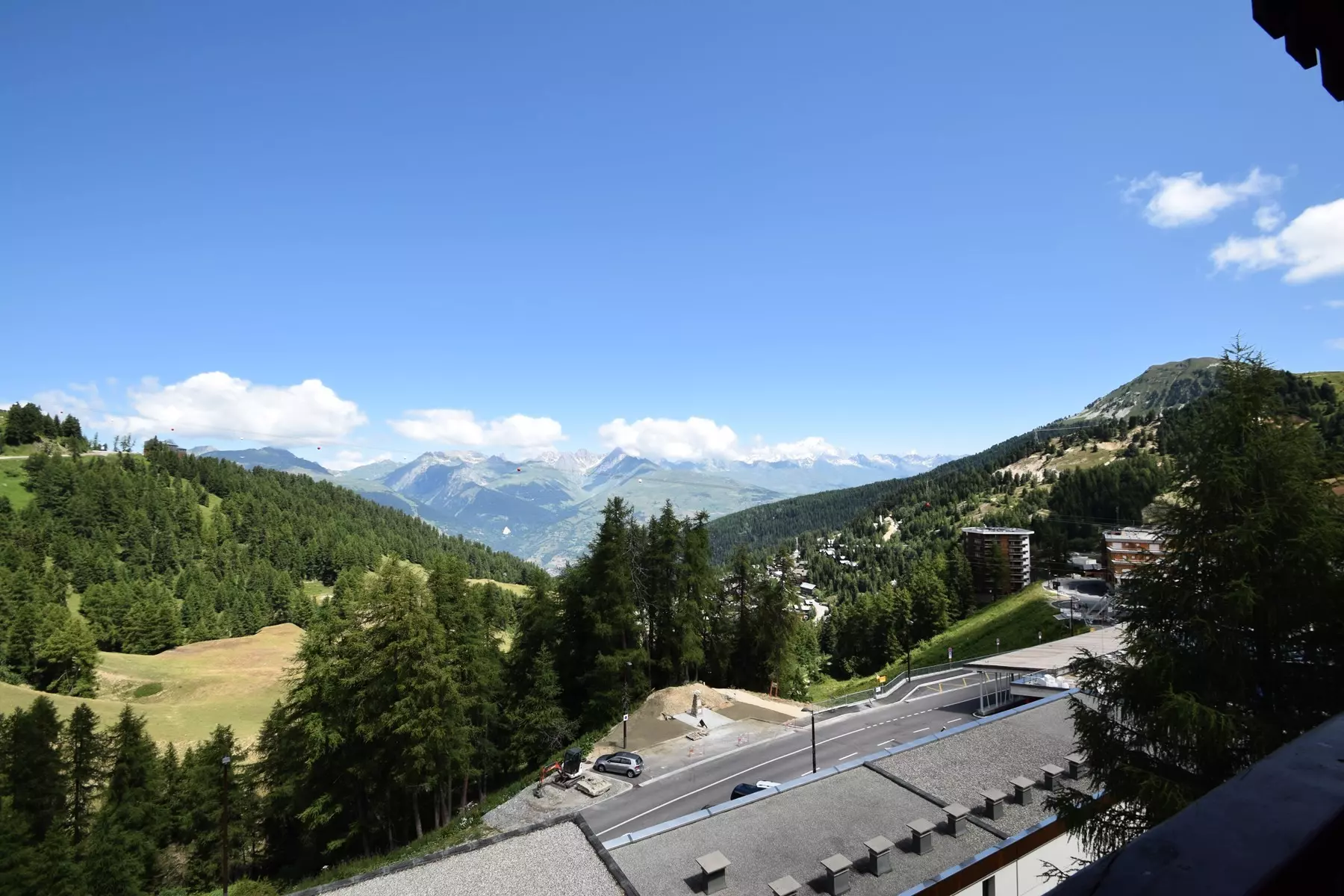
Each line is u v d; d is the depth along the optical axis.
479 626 58.38
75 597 151.62
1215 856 1.74
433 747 44.31
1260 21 2.98
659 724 56.94
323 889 16.77
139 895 47.62
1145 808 16.84
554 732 57.94
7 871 44.19
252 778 55.53
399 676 44.72
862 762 28.52
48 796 50.62
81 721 53.38
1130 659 18.52
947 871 21.44
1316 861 1.71
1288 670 15.97
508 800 46.50
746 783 40.53
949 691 64.50
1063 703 33.28
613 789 44.41
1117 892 1.65
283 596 164.00
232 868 53.53
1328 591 15.18
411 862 17.66
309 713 46.34
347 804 47.91
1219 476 16.19
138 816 50.56
